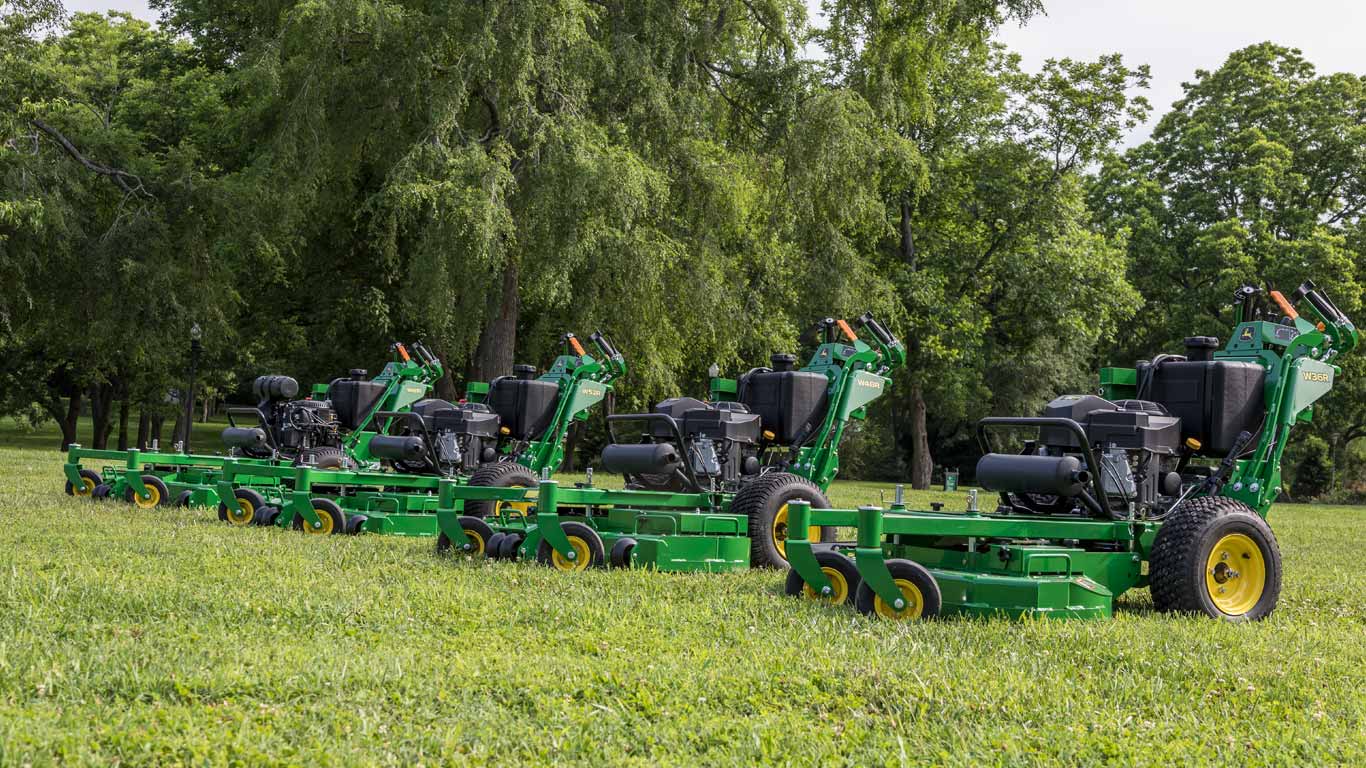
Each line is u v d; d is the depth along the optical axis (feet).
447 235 62.28
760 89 79.10
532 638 20.59
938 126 112.16
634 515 32.35
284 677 16.70
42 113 72.64
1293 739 15.33
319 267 85.81
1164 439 27.43
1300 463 138.51
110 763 13.14
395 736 14.53
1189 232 131.75
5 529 35.58
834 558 25.21
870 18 81.76
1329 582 33.45
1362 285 125.90
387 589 25.21
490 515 37.45
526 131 65.98
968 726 15.65
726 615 23.32
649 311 72.49
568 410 45.44
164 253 71.82
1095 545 27.55
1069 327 113.80
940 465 154.81
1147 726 15.83
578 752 14.30
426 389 52.85
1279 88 134.62
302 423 49.90
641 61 70.38
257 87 66.28
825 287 80.84
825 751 14.37
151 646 18.38
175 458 51.01
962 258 115.85
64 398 159.12
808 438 37.37
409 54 64.64
